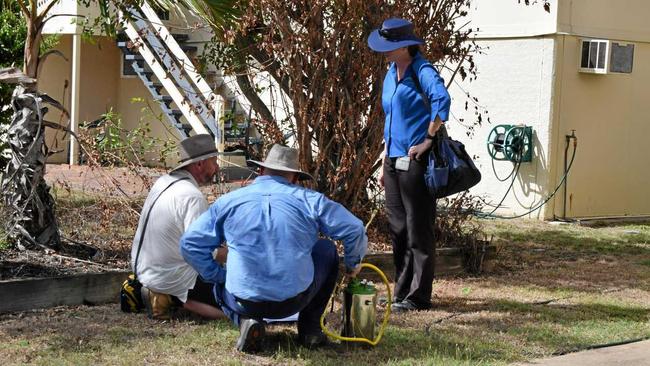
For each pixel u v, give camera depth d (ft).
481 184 106.22
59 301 56.49
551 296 65.31
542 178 101.19
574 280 71.26
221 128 96.84
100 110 146.92
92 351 47.60
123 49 128.47
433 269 59.67
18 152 61.57
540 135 101.19
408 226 59.16
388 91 59.62
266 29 70.38
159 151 103.60
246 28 69.31
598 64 101.30
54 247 63.52
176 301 54.39
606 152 104.94
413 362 47.78
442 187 57.36
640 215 107.96
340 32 69.10
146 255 53.83
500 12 102.99
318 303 49.44
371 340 50.52
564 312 60.44
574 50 101.50
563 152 101.65
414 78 58.18
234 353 47.98
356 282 50.62
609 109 104.68
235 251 46.73
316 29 68.44
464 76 76.02
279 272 45.96
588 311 61.05
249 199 47.01
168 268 53.42
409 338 52.47
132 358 46.52
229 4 63.00
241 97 98.12
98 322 53.36
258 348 48.11
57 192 94.27
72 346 48.34
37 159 61.72
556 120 100.78
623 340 54.24
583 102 102.89
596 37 102.47
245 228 46.42
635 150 107.14
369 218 76.23
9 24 82.69
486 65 104.53
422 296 59.72
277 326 53.78
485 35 104.01
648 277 73.10
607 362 49.70
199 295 54.39
